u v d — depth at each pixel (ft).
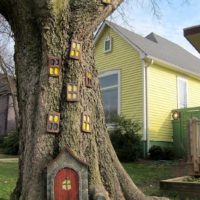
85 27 15.26
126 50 51.67
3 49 71.46
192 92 58.39
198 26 28.66
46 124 14.03
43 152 13.74
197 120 26.50
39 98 14.47
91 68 15.67
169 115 51.60
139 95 48.85
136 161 42.01
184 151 47.57
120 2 16.43
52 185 13.11
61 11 14.80
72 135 14.21
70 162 13.44
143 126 47.55
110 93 52.80
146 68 49.14
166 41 68.49
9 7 15.37
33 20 15.06
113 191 14.78
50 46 14.80
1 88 91.35
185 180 24.12
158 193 22.34
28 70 15.24
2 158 51.57
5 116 90.33
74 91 14.67
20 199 13.80
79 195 13.30
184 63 58.65
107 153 15.26
